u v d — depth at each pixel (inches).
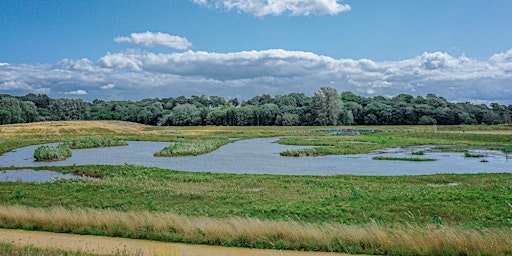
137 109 7258.9
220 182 1096.2
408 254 479.5
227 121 6584.6
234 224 568.4
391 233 529.3
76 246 503.8
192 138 3353.8
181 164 1665.8
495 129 4286.4
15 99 6117.1
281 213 703.7
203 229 557.9
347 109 6235.2
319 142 2728.8
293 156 1969.7
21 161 1833.2
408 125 5703.7
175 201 818.2
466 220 657.0
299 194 890.1
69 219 611.2
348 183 1055.6
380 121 6048.2
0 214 643.5
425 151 2170.3
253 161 1761.8
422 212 706.8
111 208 740.7
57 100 7303.2
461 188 937.5
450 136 3326.8
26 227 601.3
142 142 3061.0
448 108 5772.6
